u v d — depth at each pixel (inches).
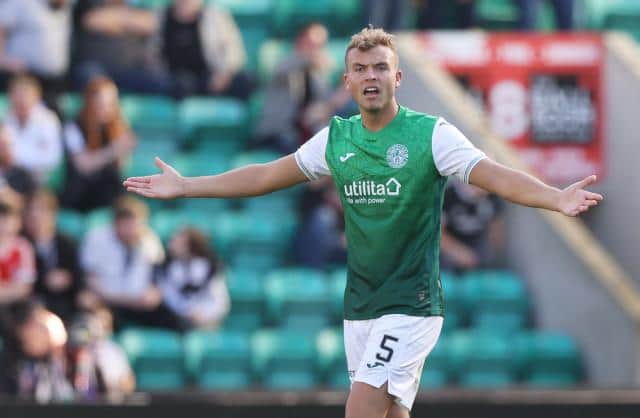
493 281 1336.1
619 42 1460.4
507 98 1457.9
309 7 1643.7
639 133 1425.9
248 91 1519.4
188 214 1387.8
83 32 1512.1
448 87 1402.6
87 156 1355.8
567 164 1455.5
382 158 642.8
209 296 1259.8
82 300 1191.6
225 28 1515.7
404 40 1461.6
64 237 1222.9
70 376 1066.1
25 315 1053.8
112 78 1503.4
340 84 1520.7
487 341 1269.7
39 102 1362.0
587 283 1288.1
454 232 1346.0
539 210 1336.1
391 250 647.1
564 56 1455.5
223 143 1483.8
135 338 1230.3
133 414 933.8
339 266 1342.3
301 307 1301.7
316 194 1358.3
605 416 934.4
